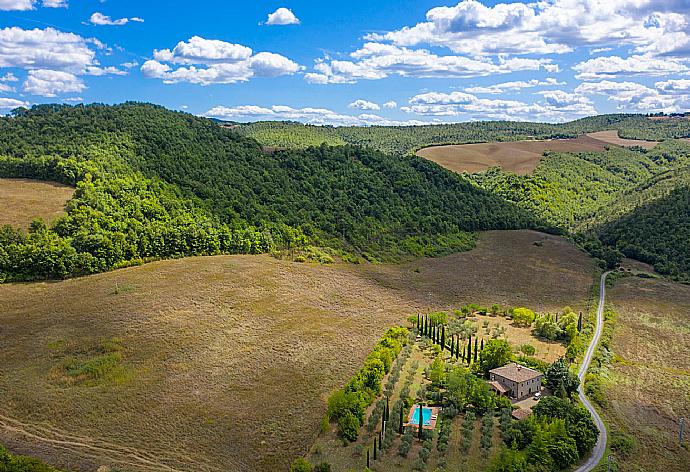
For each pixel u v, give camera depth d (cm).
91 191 13638
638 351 11500
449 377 8975
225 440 7275
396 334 11019
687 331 12738
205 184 16675
